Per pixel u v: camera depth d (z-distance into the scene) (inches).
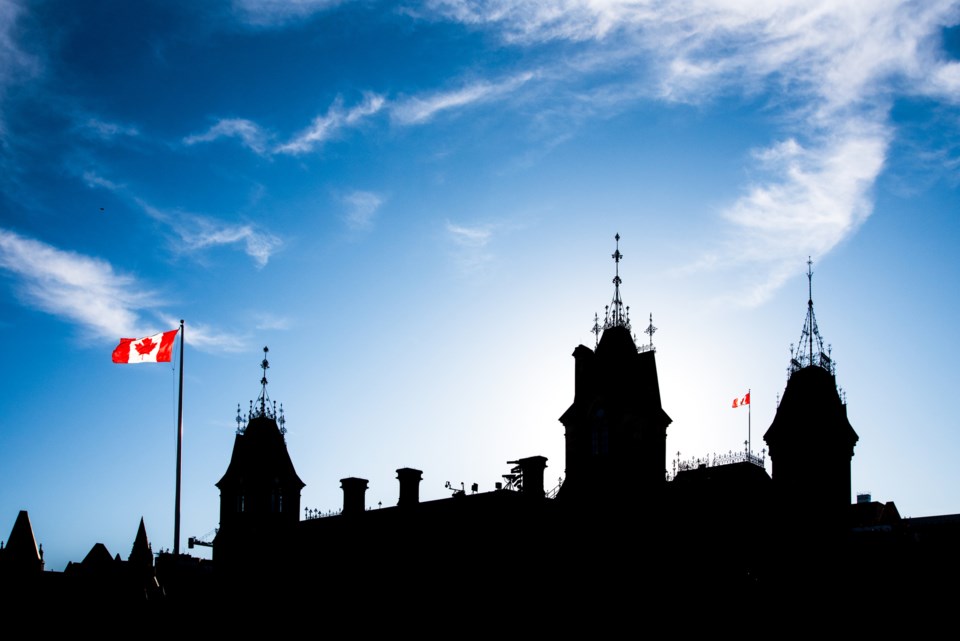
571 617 2628.0
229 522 3523.6
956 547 2903.5
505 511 2721.5
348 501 3223.4
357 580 2994.6
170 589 3607.3
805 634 2731.3
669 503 2802.7
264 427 3644.2
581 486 2844.5
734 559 2770.7
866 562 2925.7
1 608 3654.0
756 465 2930.6
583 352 3004.4
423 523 2901.1
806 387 3299.7
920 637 2760.8
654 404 2923.2
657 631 2628.0
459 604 2689.5
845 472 3208.7
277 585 3223.4
